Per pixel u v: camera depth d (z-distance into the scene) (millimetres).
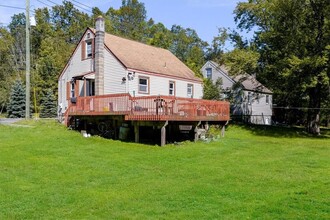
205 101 16000
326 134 23812
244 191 7156
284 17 21422
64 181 8062
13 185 7695
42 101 36719
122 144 13523
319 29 20641
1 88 40125
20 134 15461
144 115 13633
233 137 18562
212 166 9680
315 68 19703
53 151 11648
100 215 5887
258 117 33469
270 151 12734
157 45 49062
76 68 22766
